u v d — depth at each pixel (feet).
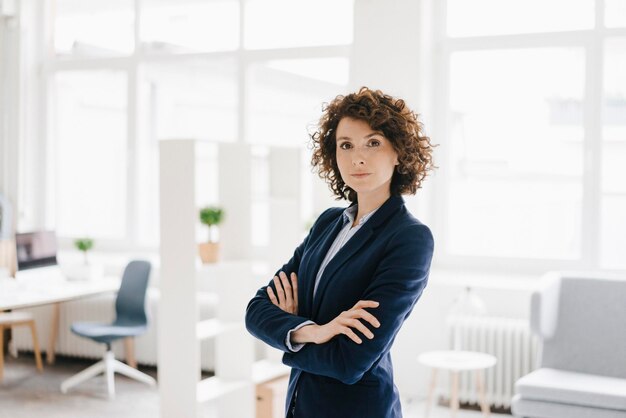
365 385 5.71
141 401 17.24
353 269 5.78
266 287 6.59
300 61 19.98
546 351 14.67
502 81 18.15
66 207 23.27
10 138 22.52
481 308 14.37
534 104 17.92
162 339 13.33
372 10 17.87
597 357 14.30
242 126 20.56
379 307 5.54
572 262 17.52
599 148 17.21
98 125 22.66
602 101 17.16
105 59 22.15
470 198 18.56
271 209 14.99
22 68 22.48
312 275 6.13
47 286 19.24
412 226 5.77
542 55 17.79
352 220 6.18
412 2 17.48
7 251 21.70
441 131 18.56
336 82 19.57
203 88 21.24
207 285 20.16
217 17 20.85
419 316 17.30
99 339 17.56
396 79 17.71
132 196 22.08
